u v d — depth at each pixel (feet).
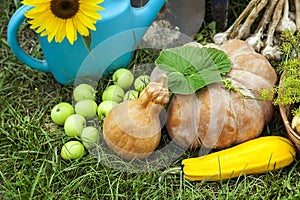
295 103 6.08
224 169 5.88
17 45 6.36
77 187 5.98
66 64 6.43
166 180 6.03
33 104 6.63
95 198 5.93
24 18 6.17
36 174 6.08
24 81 6.81
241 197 5.84
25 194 5.90
